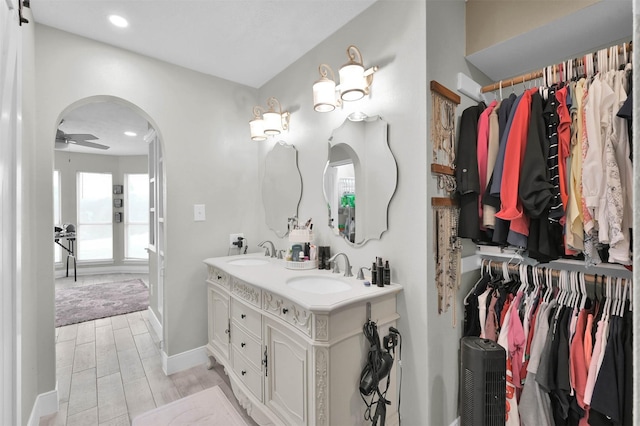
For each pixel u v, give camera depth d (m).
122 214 6.08
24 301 1.54
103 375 2.29
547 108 1.40
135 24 1.91
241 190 2.74
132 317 3.54
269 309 1.65
